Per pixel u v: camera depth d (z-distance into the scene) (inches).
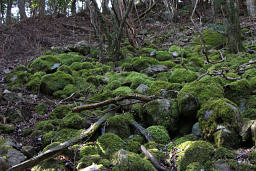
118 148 99.4
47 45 359.9
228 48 260.7
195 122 118.8
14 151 97.0
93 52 289.0
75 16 562.6
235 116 96.0
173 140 113.3
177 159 88.6
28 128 131.6
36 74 201.2
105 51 288.5
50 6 642.2
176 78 176.4
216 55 249.1
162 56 253.1
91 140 113.0
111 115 127.6
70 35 428.1
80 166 84.2
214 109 102.0
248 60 201.9
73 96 172.7
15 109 146.5
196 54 261.9
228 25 257.9
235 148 91.0
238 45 255.0
